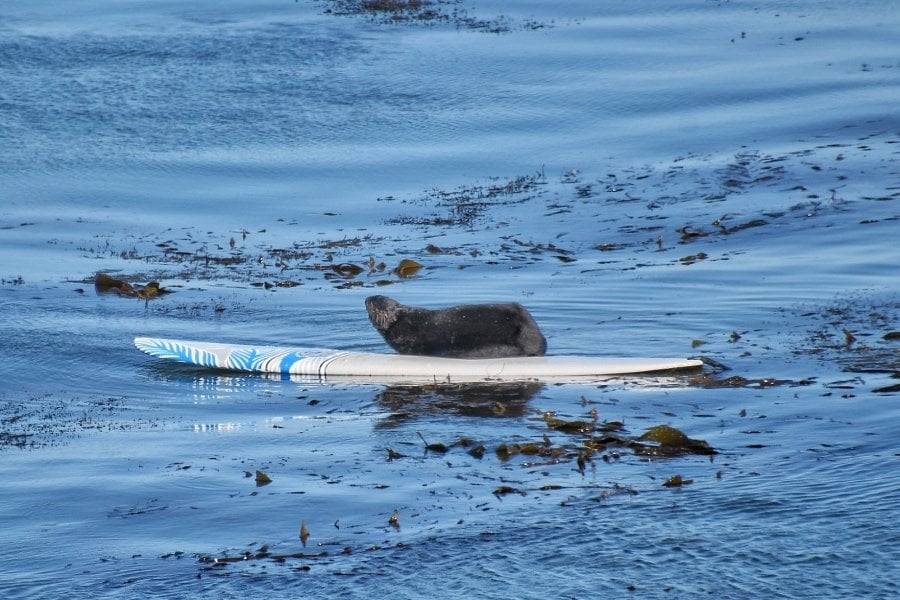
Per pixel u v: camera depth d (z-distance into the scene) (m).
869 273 66.81
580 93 133.88
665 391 46.34
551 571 30.38
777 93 126.38
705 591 28.98
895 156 97.12
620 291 66.31
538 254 79.88
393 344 53.19
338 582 30.30
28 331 60.19
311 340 57.94
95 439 42.88
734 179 95.00
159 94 140.62
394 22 173.12
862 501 33.25
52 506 35.97
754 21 164.62
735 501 33.81
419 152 116.94
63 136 124.69
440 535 32.62
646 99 129.12
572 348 54.12
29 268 79.19
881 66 135.25
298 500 35.62
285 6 185.62
